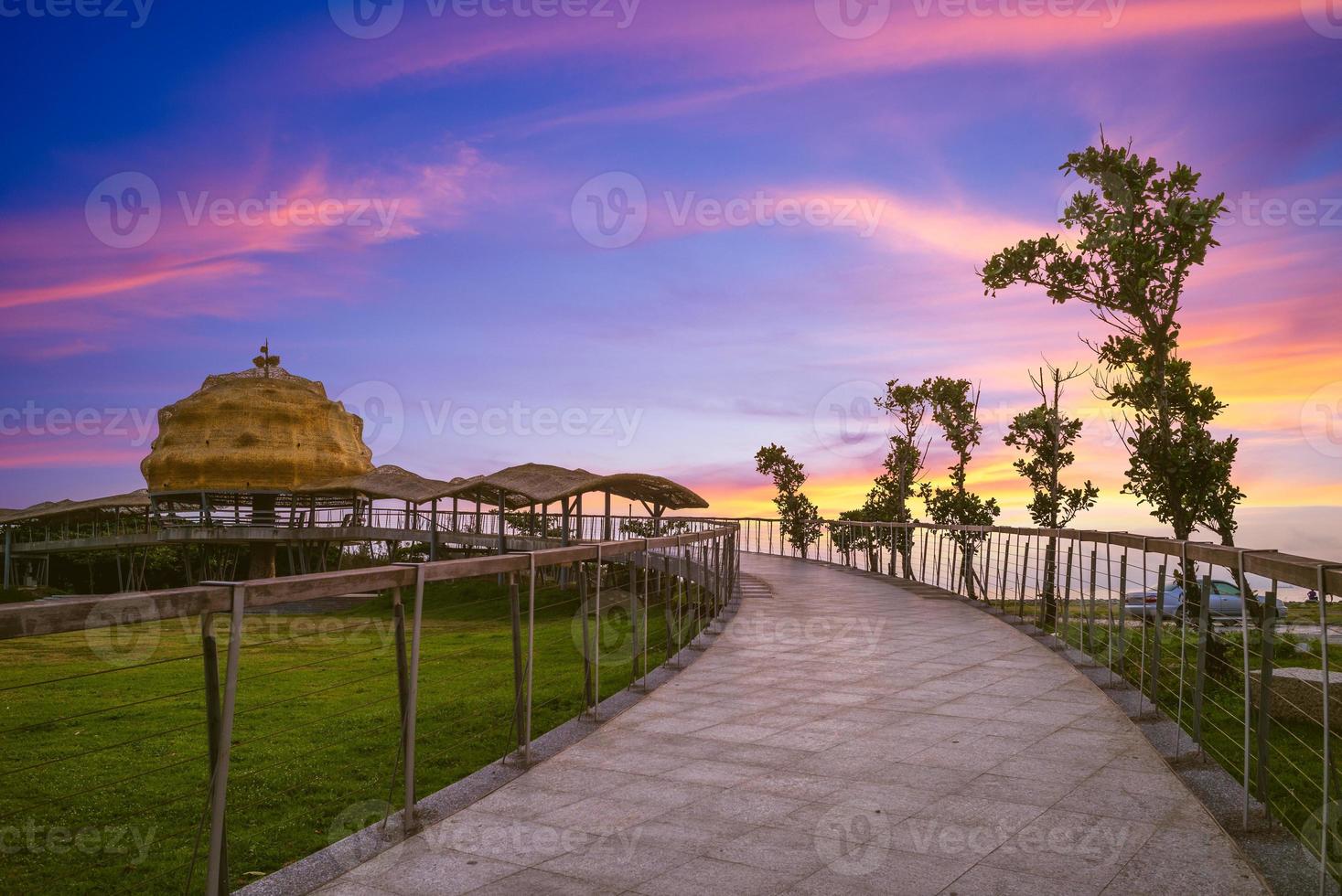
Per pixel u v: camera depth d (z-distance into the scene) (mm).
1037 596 10039
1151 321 9742
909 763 4809
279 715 9359
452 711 8797
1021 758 4859
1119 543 6754
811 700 6414
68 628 2268
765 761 4887
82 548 62031
